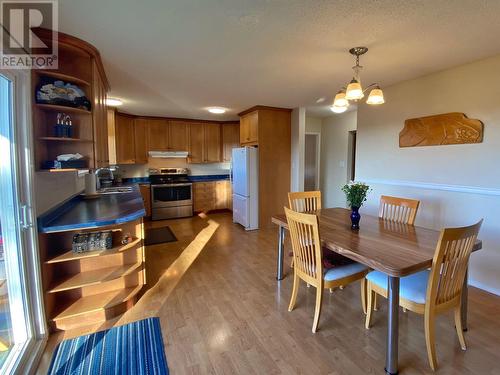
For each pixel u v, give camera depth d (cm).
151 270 315
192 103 441
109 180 515
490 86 255
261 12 175
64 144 230
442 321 215
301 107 474
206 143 629
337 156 594
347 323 215
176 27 194
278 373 166
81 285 210
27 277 184
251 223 487
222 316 225
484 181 263
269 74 297
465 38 213
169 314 227
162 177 628
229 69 281
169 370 168
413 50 236
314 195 313
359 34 206
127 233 249
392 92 348
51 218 212
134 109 489
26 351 174
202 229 495
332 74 298
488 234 262
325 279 205
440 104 296
